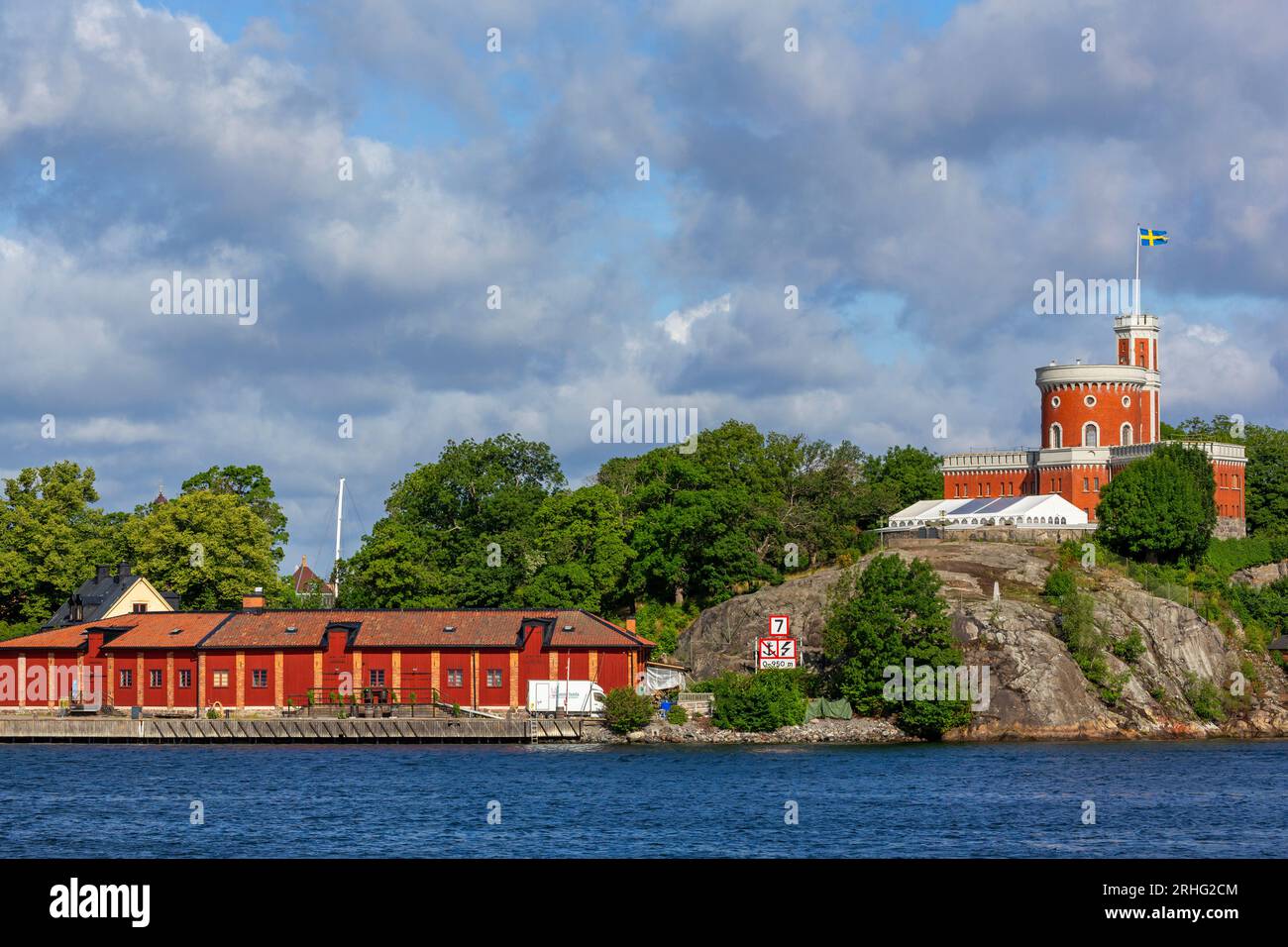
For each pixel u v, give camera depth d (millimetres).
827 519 192250
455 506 189000
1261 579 176750
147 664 149125
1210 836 88938
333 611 151250
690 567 180000
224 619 151750
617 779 110500
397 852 85375
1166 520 171250
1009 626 147000
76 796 104500
